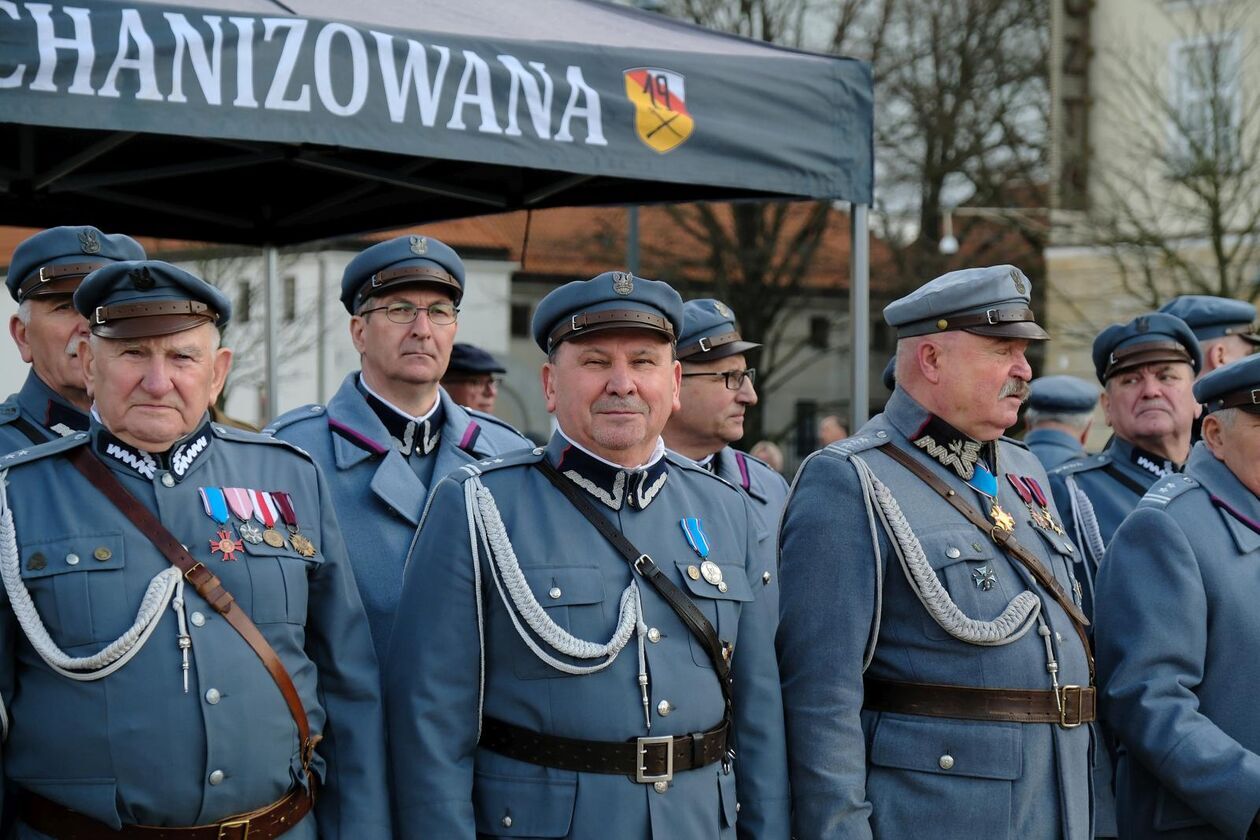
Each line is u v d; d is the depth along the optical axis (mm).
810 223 23266
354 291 3998
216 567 2719
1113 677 3414
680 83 4453
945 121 22672
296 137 3762
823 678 3100
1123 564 3494
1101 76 20297
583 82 4258
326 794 2869
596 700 2811
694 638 2930
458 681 2863
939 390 3266
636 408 2934
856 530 3152
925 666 3113
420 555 2945
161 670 2609
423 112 3955
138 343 2686
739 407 4348
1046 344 20969
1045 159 22438
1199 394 3623
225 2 3783
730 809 2932
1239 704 3391
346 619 2930
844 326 29156
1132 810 3527
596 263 24016
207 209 5965
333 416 3904
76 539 2650
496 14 4473
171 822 2609
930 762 3068
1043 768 3104
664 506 3037
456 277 3994
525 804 2801
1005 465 3422
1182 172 16953
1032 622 3148
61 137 5047
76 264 3301
